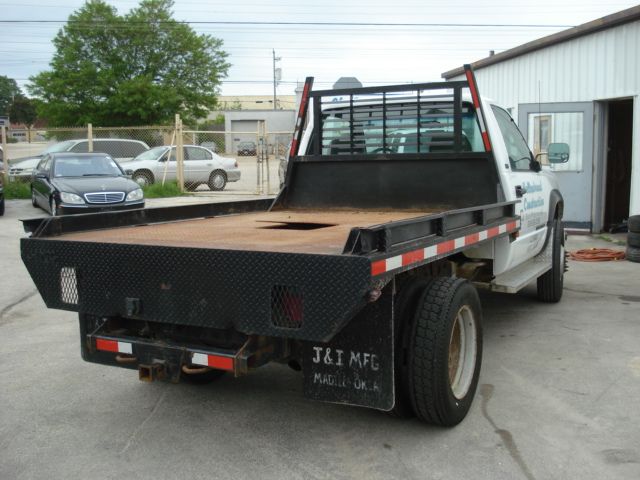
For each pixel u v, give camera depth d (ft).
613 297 24.66
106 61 123.03
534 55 43.70
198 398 15.07
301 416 13.92
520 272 20.63
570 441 12.39
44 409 14.52
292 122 204.64
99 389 15.75
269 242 12.56
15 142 85.92
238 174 76.64
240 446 12.51
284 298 10.53
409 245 11.23
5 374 16.92
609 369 16.52
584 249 34.86
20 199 65.36
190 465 11.76
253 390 15.56
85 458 12.10
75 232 14.48
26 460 12.05
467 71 17.94
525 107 39.91
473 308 13.51
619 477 11.01
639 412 13.73
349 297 9.92
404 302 12.24
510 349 18.33
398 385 12.46
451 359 13.33
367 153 19.93
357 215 19.07
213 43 130.00
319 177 20.56
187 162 72.64
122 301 12.00
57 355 18.53
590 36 38.83
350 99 19.94
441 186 18.83
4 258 33.83
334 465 11.67
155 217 17.13
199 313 11.23
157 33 124.47
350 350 11.46
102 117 120.37
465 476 11.14
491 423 13.29
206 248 11.03
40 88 120.88
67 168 49.19
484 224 14.92
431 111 18.92
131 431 13.29
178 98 122.31
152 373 12.07
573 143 40.27
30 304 24.75
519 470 11.30
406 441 12.55
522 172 20.04
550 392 14.98
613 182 41.19
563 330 20.18
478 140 18.92
